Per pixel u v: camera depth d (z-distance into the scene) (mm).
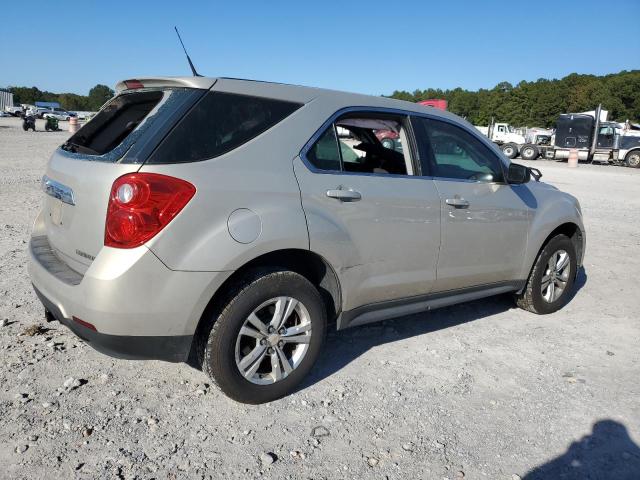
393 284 3648
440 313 4910
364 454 2795
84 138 3402
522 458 2836
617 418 3248
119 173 2715
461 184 4020
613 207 12383
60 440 2740
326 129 3365
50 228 3369
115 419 2953
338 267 3305
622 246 8133
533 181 5012
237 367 3025
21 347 3701
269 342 3119
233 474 2588
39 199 9648
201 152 2873
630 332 4637
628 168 30172
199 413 3064
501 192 4312
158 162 2744
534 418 3213
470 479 2650
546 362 3971
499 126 37750
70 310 2803
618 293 5758
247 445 2809
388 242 3547
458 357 3984
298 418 3080
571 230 5199
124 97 3416
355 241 3371
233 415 3068
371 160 3785
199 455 2705
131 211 2656
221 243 2811
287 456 2742
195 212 2756
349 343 4145
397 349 4074
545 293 4941
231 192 2871
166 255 2703
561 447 2945
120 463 2605
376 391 3430
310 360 3312
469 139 4234
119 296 2652
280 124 3182
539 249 4684
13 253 5984
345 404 3256
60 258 3197
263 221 2947
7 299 4555
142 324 2723
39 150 20469
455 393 3457
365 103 3613
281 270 3111
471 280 4203
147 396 3203
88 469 2549
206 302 2838
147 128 2865
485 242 4188
